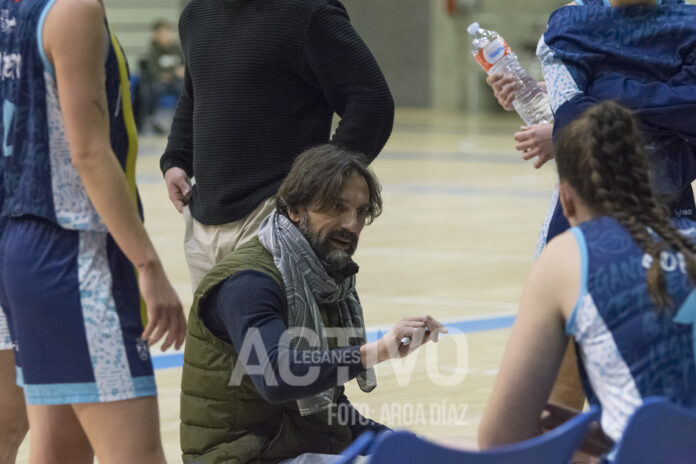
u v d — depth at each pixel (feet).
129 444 22.31
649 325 18.58
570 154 19.90
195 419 25.09
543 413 21.29
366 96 29.73
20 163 22.34
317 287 24.63
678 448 17.99
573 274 18.98
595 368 18.98
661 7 28.04
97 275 22.26
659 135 27.02
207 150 30.50
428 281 64.59
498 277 66.08
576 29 27.71
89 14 21.29
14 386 25.62
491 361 45.75
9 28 22.13
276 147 30.04
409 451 16.17
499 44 30.81
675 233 19.42
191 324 24.94
